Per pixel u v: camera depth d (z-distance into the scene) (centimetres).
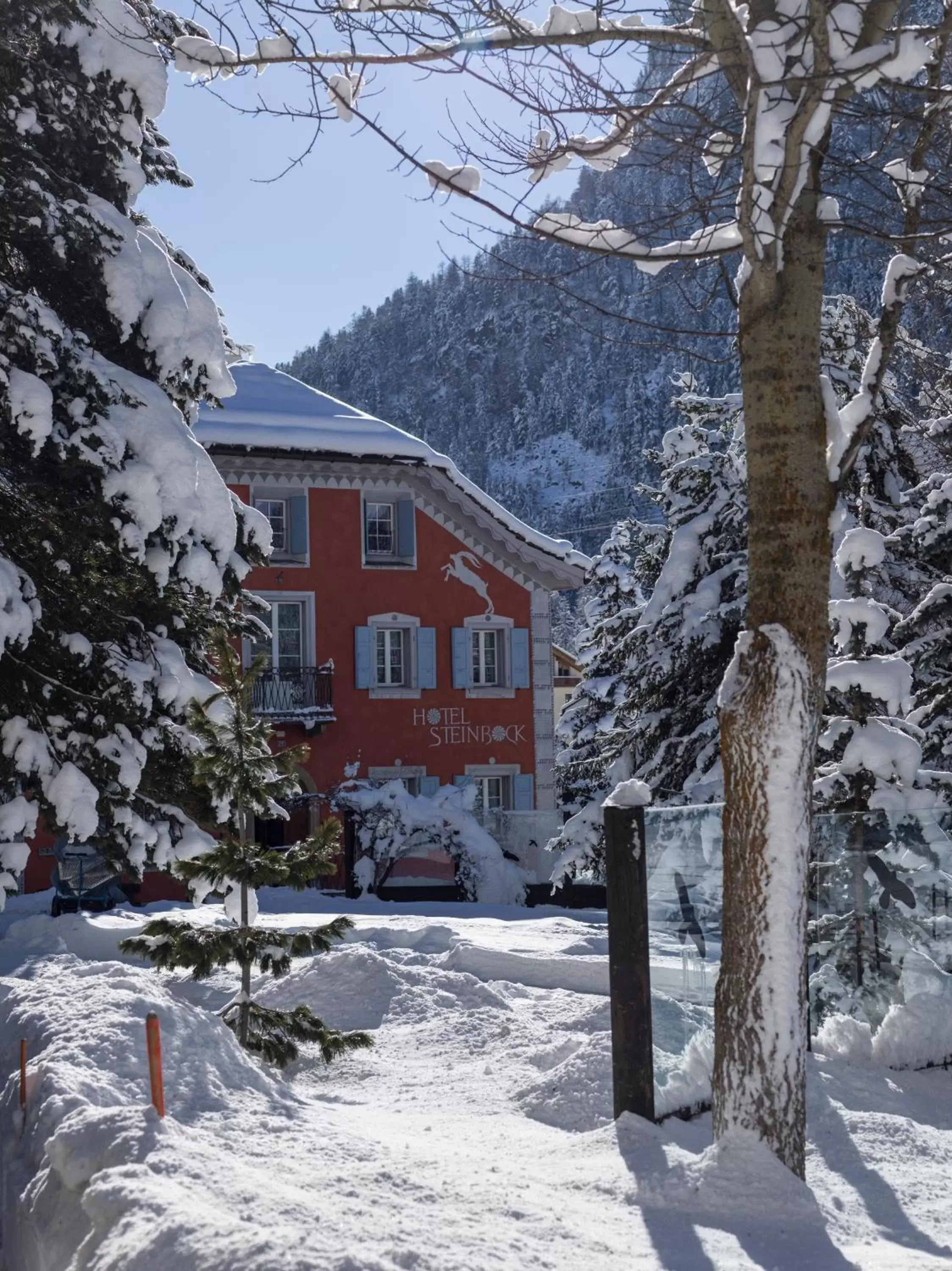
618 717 2473
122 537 1538
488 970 1421
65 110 1614
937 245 838
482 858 3198
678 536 2314
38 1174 623
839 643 1187
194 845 1636
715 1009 662
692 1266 504
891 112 701
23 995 940
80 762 1566
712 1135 732
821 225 671
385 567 3631
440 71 691
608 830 749
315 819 3431
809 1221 580
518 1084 886
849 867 991
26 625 1459
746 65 647
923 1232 587
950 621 1548
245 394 3778
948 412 1800
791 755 643
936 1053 955
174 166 1867
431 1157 635
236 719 1021
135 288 1633
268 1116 714
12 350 1495
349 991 1188
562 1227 532
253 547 1802
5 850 1508
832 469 686
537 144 737
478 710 3700
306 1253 446
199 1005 1220
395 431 3647
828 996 973
